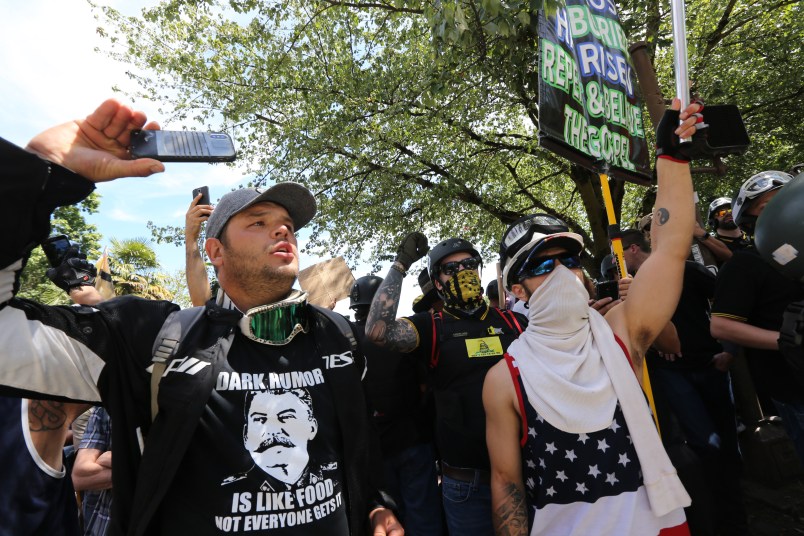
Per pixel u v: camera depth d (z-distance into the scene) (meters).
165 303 1.38
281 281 1.42
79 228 18.42
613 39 3.25
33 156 0.98
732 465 2.95
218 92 8.91
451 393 2.19
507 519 1.53
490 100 7.57
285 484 1.22
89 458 2.14
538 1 2.81
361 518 1.35
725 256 3.79
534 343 1.63
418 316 2.38
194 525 1.17
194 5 7.74
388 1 7.55
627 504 1.40
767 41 8.33
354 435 1.37
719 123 1.68
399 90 8.13
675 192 1.63
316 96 8.42
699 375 3.02
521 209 10.68
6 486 1.26
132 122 1.10
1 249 0.96
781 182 2.48
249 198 1.42
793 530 3.09
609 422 1.46
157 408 1.21
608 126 3.05
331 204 9.09
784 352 1.74
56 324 1.12
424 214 9.66
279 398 1.29
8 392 1.07
